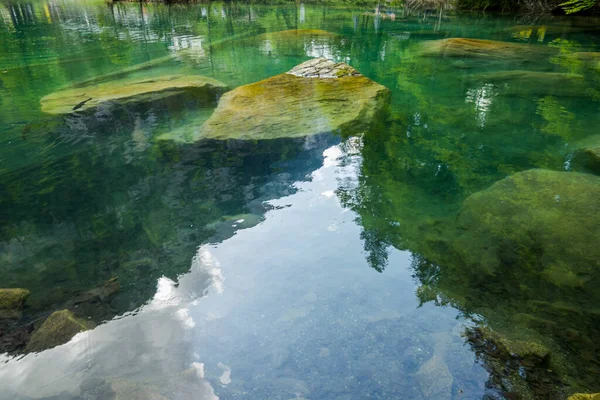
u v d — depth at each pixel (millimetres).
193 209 3346
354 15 17375
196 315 2244
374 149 4500
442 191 3654
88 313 2271
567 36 12367
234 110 5297
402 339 2059
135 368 1902
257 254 2771
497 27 14305
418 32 13117
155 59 9289
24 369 1901
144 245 2906
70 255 2828
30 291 2475
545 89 6953
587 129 5180
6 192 3711
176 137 4777
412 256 2768
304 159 4191
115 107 5828
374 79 7574
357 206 3375
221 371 1884
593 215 3037
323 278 2527
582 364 1923
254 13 17969
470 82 7406
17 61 9102
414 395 1758
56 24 15055
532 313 2268
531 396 1742
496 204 3299
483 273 2605
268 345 2029
